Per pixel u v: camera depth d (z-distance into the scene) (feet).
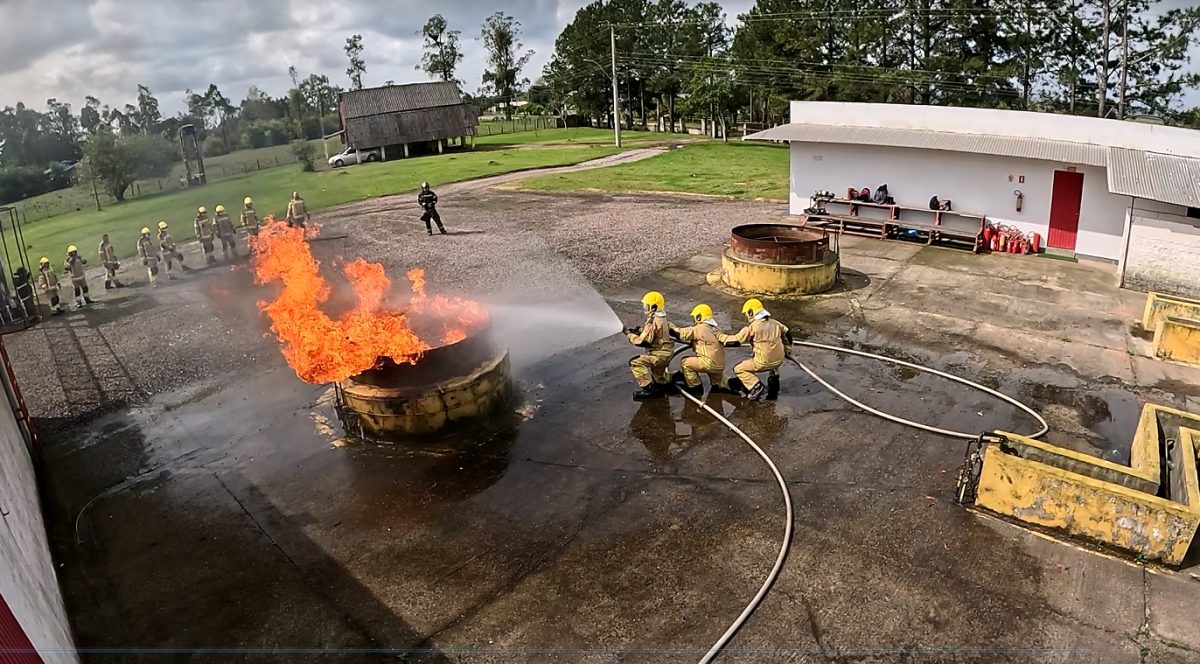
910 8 141.59
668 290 46.85
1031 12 133.80
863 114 64.39
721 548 21.15
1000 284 47.09
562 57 250.98
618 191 86.58
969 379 32.83
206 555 21.59
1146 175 46.21
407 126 153.79
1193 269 43.50
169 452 27.91
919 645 17.51
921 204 59.72
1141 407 29.94
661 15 252.62
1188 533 19.39
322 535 22.33
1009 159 54.44
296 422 29.86
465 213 75.05
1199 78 130.41
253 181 102.22
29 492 22.04
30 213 95.25
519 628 18.34
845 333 38.83
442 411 27.58
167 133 107.04
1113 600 18.81
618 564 20.59
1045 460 22.68
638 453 26.66
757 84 169.68
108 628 18.79
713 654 17.28
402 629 18.40
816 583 19.62
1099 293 45.16
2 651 11.66
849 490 23.95
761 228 50.85
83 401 33.01
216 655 17.76
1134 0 130.62
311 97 222.07
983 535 21.47
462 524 22.65
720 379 31.40
